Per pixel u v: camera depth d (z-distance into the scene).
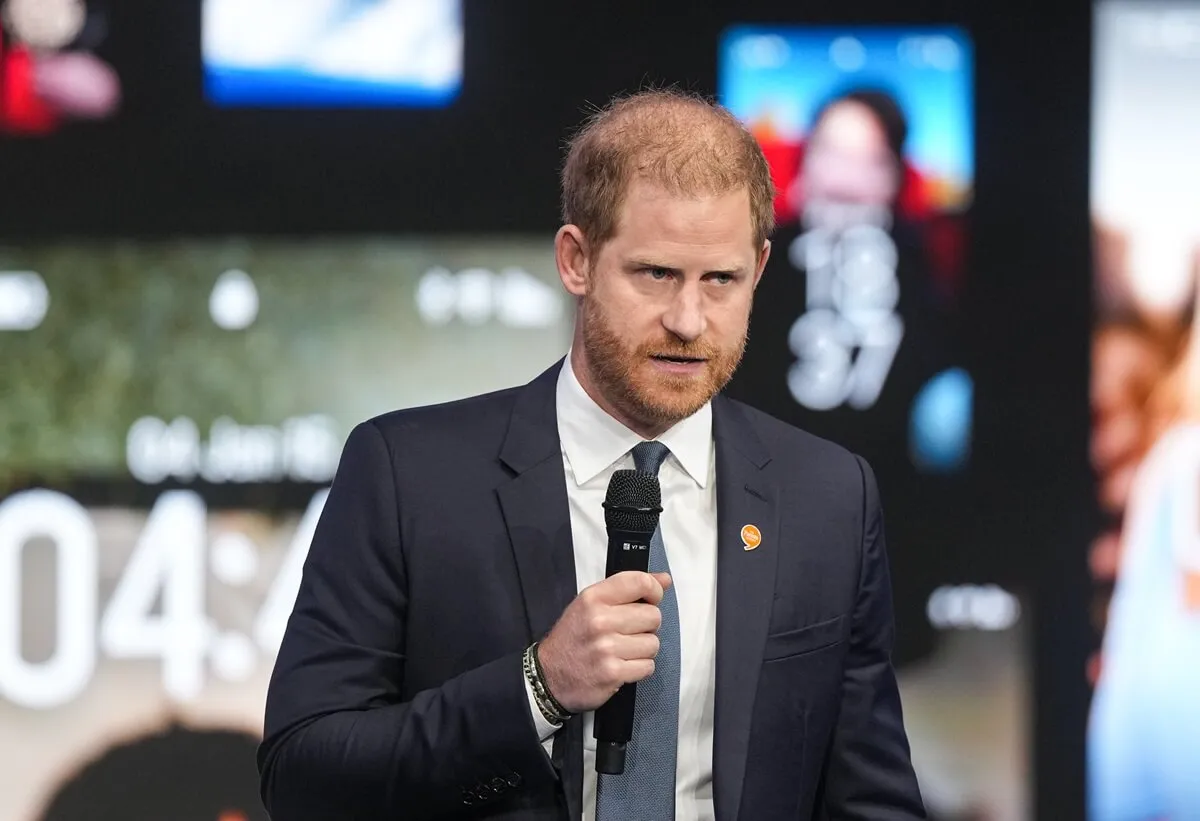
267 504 14.38
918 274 14.20
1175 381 14.11
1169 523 14.03
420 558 5.95
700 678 5.95
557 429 6.21
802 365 14.18
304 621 6.06
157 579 14.33
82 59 14.51
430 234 14.48
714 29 14.33
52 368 14.45
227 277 14.51
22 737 14.18
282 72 14.51
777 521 6.19
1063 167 14.21
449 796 5.59
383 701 5.95
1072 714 14.01
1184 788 13.92
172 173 14.51
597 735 5.46
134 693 14.24
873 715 6.36
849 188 14.21
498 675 5.47
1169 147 14.17
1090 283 14.17
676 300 5.54
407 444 6.17
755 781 5.87
